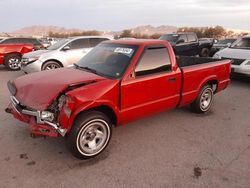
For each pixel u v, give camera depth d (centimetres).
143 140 454
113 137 462
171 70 482
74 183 329
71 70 450
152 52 453
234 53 920
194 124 533
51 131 351
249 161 391
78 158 380
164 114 587
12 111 408
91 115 371
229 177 350
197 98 567
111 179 339
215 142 453
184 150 421
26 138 446
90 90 366
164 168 367
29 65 961
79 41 1038
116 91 395
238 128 518
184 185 330
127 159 389
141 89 430
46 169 357
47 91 363
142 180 338
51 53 975
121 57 439
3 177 338
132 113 430
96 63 463
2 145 421
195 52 1655
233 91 823
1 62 1205
